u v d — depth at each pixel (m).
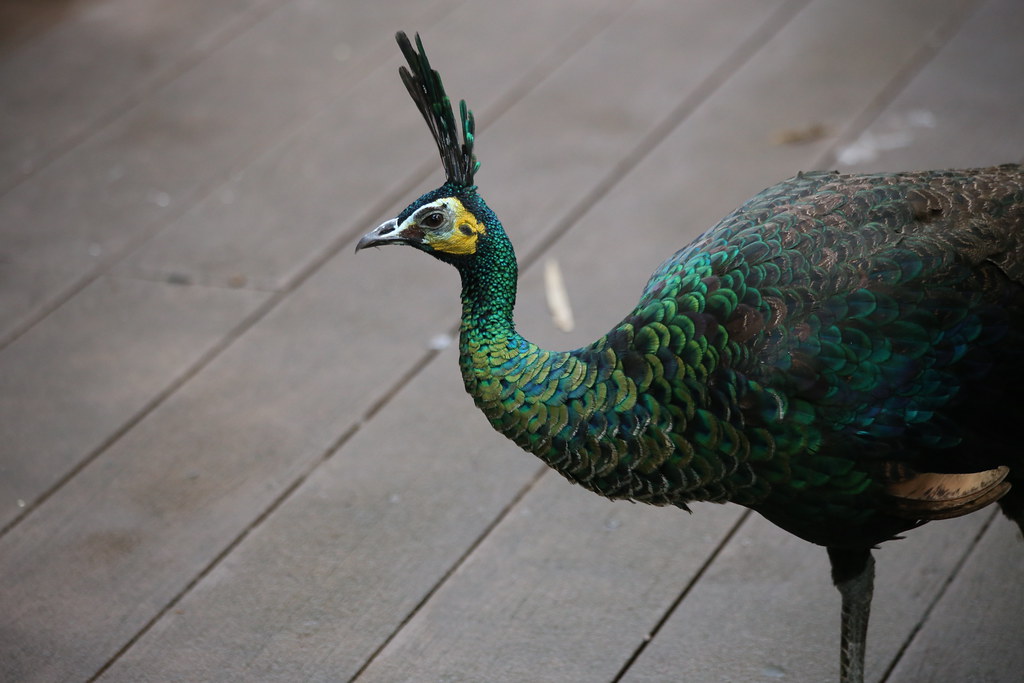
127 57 12.27
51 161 10.93
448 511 7.54
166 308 9.29
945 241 5.38
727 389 5.26
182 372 8.70
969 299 5.30
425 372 8.60
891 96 10.85
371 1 12.97
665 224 9.68
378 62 11.91
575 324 8.80
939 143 10.18
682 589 6.91
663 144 10.57
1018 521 5.92
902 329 5.23
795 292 5.31
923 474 5.37
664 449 5.39
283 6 13.00
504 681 6.43
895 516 5.50
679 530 7.32
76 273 9.67
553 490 7.66
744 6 12.38
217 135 11.11
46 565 7.27
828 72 11.24
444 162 5.71
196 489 7.77
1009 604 6.63
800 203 5.73
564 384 5.48
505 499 7.61
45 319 9.24
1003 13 11.86
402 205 10.06
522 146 10.69
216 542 7.38
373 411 8.30
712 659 6.47
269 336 8.98
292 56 12.10
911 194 5.59
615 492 5.63
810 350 5.21
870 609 6.21
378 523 7.47
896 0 12.25
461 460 7.90
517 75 11.57
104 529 7.50
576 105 11.12
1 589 7.12
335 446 8.05
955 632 6.51
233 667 6.59
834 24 11.94
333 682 6.47
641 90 11.25
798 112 10.77
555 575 7.06
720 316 5.33
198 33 12.60
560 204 10.01
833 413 5.21
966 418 5.34
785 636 6.57
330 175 10.51
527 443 5.60
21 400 8.52
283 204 10.23
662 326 5.42
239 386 8.55
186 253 9.80
